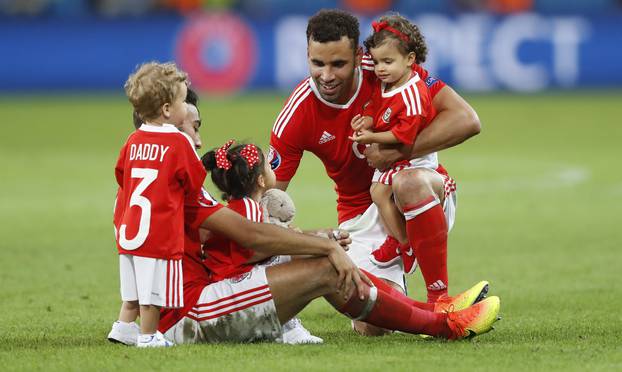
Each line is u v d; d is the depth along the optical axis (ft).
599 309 82.38
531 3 315.78
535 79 307.99
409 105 71.31
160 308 63.05
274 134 76.84
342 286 63.46
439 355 61.26
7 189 170.09
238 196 65.46
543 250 115.44
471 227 132.77
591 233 127.03
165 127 62.64
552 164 199.31
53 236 126.82
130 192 62.13
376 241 77.41
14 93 313.12
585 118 270.46
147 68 63.16
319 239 63.41
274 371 56.70
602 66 309.63
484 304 66.08
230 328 63.41
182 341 64.08
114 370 57.21
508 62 305.94
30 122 265.95
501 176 184.24
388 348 63.62
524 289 92.94
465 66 303.07
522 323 76.07
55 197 161.58
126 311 65.41
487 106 289.74
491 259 110.11
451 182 77.41
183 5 319.47
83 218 141.49
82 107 291.79
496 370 57.11
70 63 312.29
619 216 140.77
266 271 63.31
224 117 265.95
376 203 75.56
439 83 74.79
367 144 74.33
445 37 301.22
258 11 314.35
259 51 307.37
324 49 70.44
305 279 63.05
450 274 101.71
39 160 207.82
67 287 95.20
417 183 70.59
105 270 104.63
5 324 77.10
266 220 67.21
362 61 75.15
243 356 60.18
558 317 78.84
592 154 213.25
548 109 284.20
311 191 167.73
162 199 61.62
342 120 75.77
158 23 308.19
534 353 61.98
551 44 307.78
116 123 264.11
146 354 60.59
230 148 66.13
